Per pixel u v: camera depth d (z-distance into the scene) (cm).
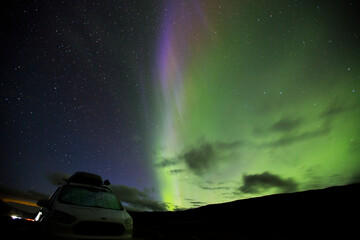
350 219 1847
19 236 486
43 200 513
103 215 439
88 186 569
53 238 371
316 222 1917
